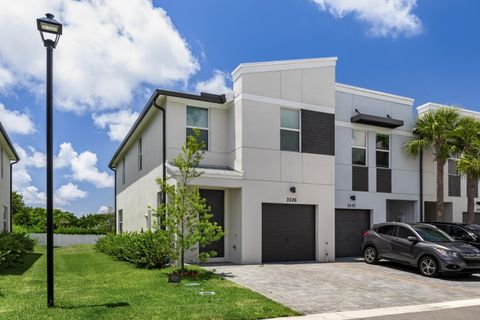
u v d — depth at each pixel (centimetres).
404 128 1784
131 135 1870
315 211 1441
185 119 1377
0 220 1786
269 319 645
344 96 1653
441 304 791
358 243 1631
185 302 714
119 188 2466
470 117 1719
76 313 631
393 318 673
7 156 1978
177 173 1180
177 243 1002
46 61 709
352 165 1636
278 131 1381
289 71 1424
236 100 1366
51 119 707
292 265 1276
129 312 640
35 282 920
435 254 1100
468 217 1667
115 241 1520
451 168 1919
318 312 702
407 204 1823
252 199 1305
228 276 1023
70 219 4328
